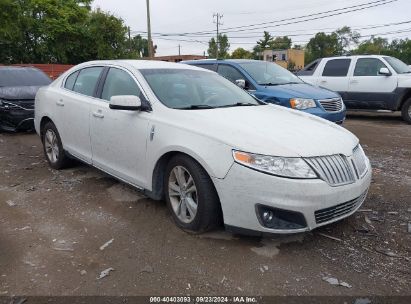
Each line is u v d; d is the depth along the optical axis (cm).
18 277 322
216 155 353
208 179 364
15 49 3347
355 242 377
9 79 985
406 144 818
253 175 334
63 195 497
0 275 324
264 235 344
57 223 419
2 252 360
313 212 336
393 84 1095
